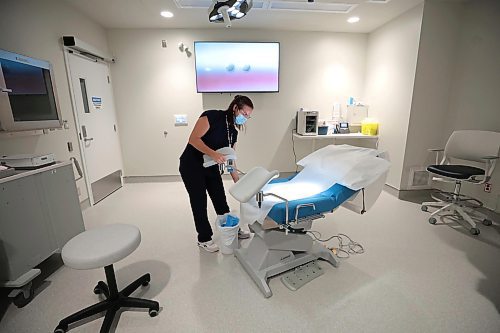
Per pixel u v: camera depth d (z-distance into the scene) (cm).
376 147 385
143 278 169
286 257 184
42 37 241
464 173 243
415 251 212
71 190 202
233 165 216
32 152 225
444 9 291
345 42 398
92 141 324
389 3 293
